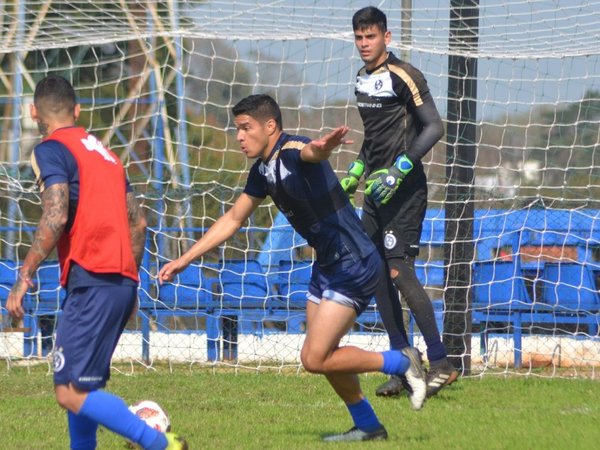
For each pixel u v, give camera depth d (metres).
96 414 15.59
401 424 21.91
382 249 25.95
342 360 18.33
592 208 36.03
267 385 29.66
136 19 33.22
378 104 25.59
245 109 17.86
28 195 39.19
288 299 35.38
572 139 41.34
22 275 15.19
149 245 38.53
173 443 15.99
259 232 41.28
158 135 48.44
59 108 16.44
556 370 34.56
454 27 32.53
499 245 35.53
